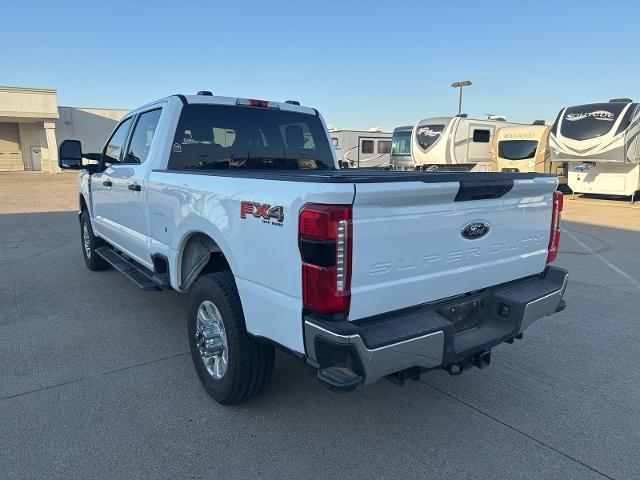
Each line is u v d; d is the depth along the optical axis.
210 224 3.16
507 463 2.74
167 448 2.83
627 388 3.61
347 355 2.36
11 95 35.25
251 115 4.64
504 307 3.08
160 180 3.87
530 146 18.31
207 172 3.52
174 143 4.21
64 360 3.96
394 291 2.57
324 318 2.42
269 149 4.79
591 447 2.89
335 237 2.30
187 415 3.18
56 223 11.57
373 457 2.79
